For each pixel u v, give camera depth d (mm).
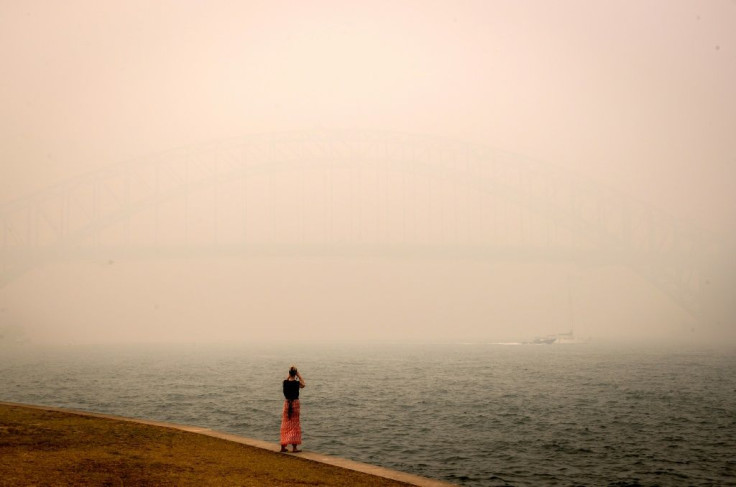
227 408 31266
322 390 42062
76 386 45312
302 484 10906
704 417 29234
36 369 68625
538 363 84000
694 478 17219
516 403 34594
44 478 10133
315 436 22875
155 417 28016
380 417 28188
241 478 11016
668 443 22281
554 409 31938
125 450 12844
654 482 16750
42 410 19219
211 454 13109
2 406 20188
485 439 22594
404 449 20562
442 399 36406
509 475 17188
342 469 12609
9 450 12203
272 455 13680
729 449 21234
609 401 36062
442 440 22266
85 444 13281
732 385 47656
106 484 10047
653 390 43344
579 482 16594
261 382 49312
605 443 22125
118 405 32719
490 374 60469
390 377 55781
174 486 10180
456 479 16625
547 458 19484
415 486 11445
